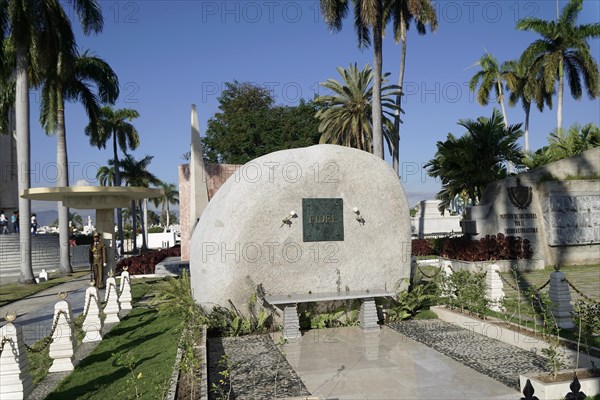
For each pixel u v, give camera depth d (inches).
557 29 1155.3
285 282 360.8
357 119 1258.6
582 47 1139.3
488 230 717.3
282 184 358.3
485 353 286.4
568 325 325.4
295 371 266.8
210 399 225.8
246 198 351.3
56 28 781.3
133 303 527.5
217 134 1604.3
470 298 362.9
